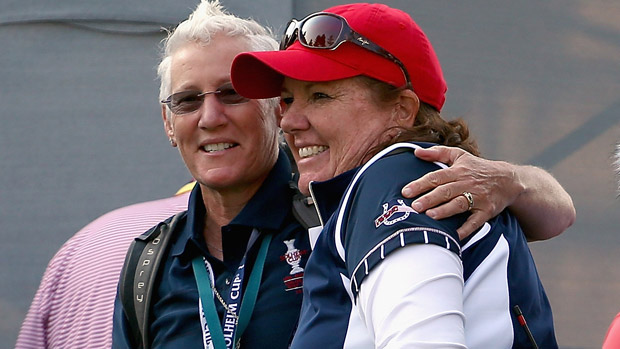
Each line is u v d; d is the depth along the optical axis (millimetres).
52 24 10453
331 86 5512
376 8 5613
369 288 4574
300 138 5719
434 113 5703
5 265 10289
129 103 10422
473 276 4816
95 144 10414
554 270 10125
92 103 10438
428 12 10125
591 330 10039
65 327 7363
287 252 6660
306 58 5496
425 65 5637
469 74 10156
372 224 4711
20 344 7438
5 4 10445
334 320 4844
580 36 10297
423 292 4414
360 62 5430
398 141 5348
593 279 10102
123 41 10414
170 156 10375
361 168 5133
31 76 10453
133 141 10406
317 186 5383
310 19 5559
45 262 10273
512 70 10219
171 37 7129
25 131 10445
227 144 6848
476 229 4957
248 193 6980
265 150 6922
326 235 5105
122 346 6699
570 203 6352
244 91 6133
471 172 5082
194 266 6770
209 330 6414
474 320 4734
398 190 4828
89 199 10328
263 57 5512
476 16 10211
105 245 7562
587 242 10125
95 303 7301
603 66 10273
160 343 6578
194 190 7195
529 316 4992
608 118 10219
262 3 9992
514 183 5340
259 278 6570
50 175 10398
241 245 6805
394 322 4395
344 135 5477
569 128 10188
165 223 7184
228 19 7023
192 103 6840
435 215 4715
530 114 10180
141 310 6695
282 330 6402
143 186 10359
